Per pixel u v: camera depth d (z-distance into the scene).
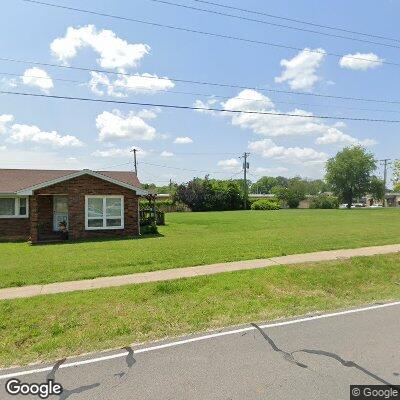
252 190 156.38
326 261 11.21
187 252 13.32
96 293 8.11
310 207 73.00
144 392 4.18
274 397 3.97
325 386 4.19
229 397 4.00
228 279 9.21
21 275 10.06
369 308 7.29
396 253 12.52
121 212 19.61
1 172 23.47
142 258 12.21
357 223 27.27
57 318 6.72
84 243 16.98
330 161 79.56
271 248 14.03
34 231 17.94
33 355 5.37
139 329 6.29
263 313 7.01
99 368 4.85
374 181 78.19
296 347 5.34
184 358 5.07
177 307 7.34
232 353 5.19
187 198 57.53
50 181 18.20
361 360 4.85
